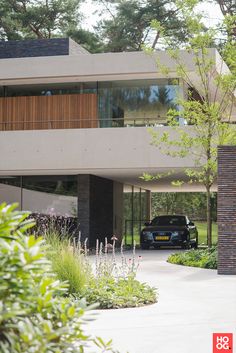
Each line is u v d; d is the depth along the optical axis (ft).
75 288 29.35
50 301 9.36
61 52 79.77
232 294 34.27
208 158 58.85
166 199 128.36
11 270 8.66
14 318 8.72
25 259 8.76
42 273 9.85
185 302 31.17
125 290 31.09
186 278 42.45
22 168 71.20
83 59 72.28
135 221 99.66
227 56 59.93
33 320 9.17
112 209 86.12
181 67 61.77
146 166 68.54
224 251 45.44
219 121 59.41
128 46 122.21
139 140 68.80
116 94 75.41
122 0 120.78
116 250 77.25
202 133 59.41
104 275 32.94
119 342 21.04
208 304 30.40
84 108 75.61
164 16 118.62
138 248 84.99
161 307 29.40
